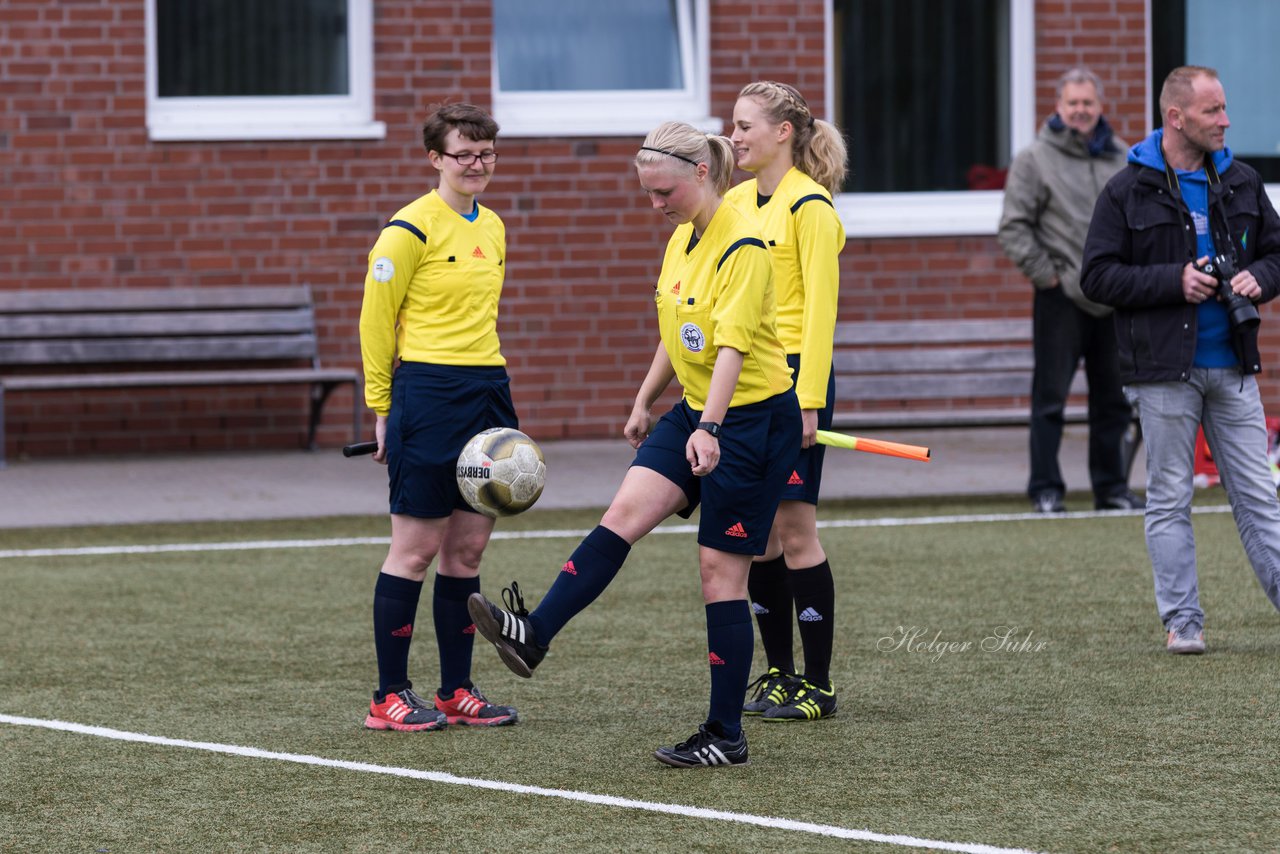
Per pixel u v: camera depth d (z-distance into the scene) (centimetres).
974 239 5338
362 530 3928
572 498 4322
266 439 5109
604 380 5209
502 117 5162
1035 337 4072
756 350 2052
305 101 5119
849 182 5425
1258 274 2634
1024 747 2138
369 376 2303
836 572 3366
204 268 5053
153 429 5059
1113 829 1805
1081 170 3975
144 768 2083
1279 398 5428
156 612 3066
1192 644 2644
